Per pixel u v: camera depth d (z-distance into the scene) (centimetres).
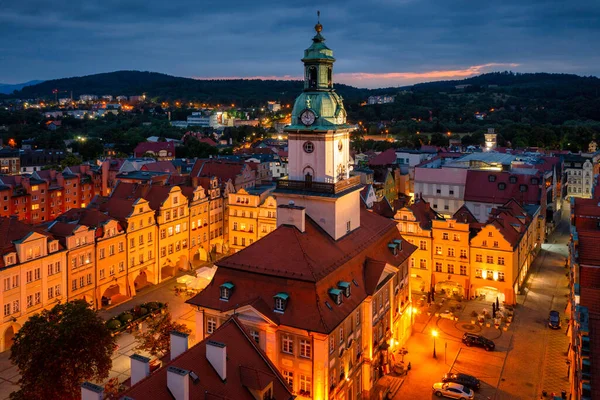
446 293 10250
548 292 10400
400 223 10556
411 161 19975
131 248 10188
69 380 5606
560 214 17475
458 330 8712
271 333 5778
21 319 8012
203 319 6325
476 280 9931
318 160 7031
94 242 9281
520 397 6694
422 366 7531
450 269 10162
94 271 9325
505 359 7700
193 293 10238
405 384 7050
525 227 11162
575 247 5622
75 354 5650
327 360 5656
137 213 10300
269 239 6512
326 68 7112
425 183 14650
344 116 7244
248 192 12569
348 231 7338
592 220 7944
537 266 12094
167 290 10569
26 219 14850
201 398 3956
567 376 7156
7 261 7788
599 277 5069
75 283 8962
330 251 6600
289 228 6556
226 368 4353
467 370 7400
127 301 9912
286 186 7194
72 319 5812
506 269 9631
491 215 11400
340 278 6350
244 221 12106
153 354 6794
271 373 4709
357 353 6581
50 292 8488
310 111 6938
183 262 11912
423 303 9688
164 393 3825
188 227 11838
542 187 13550
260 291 6053
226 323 4872
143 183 12650
